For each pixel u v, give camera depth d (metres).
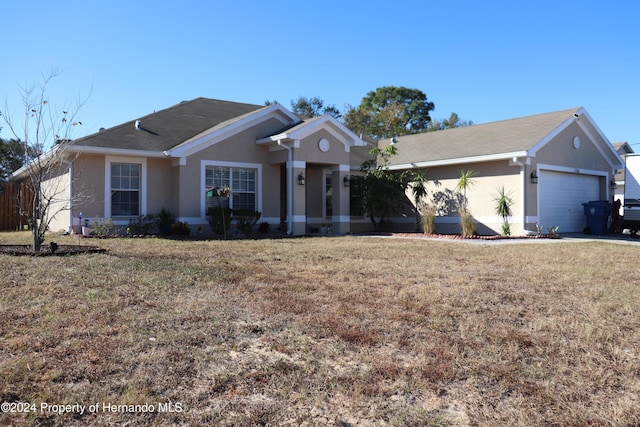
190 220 16.05
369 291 6.64
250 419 3.07
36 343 4.23
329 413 3.18
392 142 25.19
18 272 7.20
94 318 5.00
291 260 9.59
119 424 2.97
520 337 4.68
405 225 21.59
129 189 15.66
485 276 8.02
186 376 3.70
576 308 5.87
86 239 13.02
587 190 20.83
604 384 3.65
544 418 3.12
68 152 14.05
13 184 20.39
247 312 5.45
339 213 18.58
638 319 5.39
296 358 4.12
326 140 18.05
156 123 17.86
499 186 18.17
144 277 7.12
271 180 18.09
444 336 4.72
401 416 3.13
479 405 3.30
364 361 4.07
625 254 11.49
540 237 16.66
